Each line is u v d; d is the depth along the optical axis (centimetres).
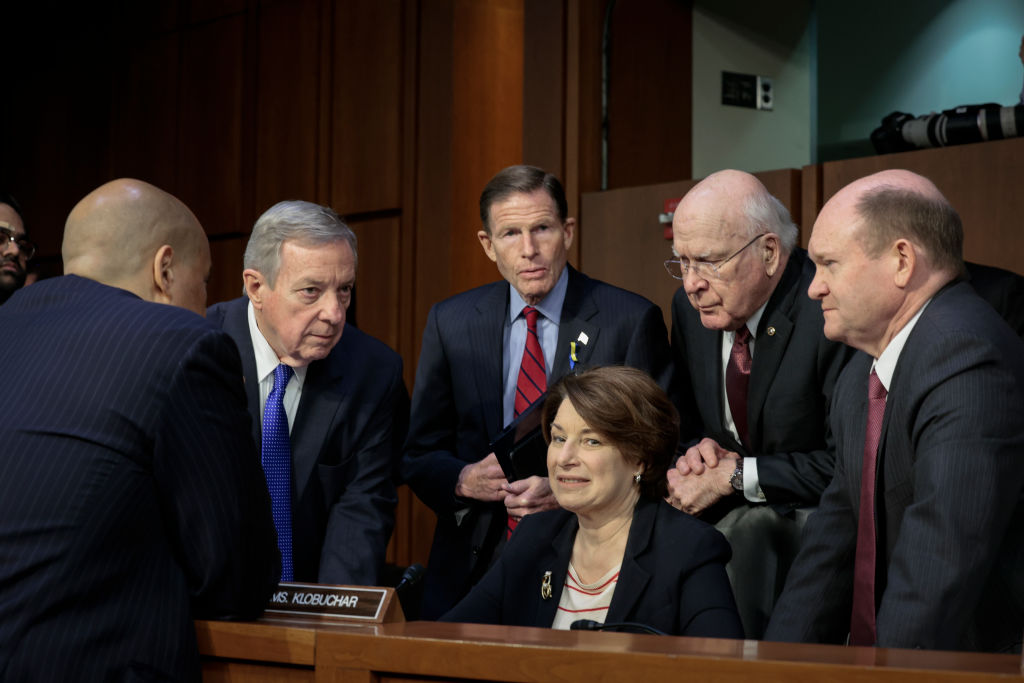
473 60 486
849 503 200
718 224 233
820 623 200
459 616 202
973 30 407
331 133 529
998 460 169
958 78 410
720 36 428
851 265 186
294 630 144
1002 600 180
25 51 686
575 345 260
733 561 231
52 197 670
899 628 167
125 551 147
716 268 235
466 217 482
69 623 142
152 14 619
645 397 196
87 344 154
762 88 432
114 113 636
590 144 406
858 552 192
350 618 153
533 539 207
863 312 187
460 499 258
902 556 171
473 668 131
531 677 128
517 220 256
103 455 147
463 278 481
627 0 413
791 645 131
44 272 556
